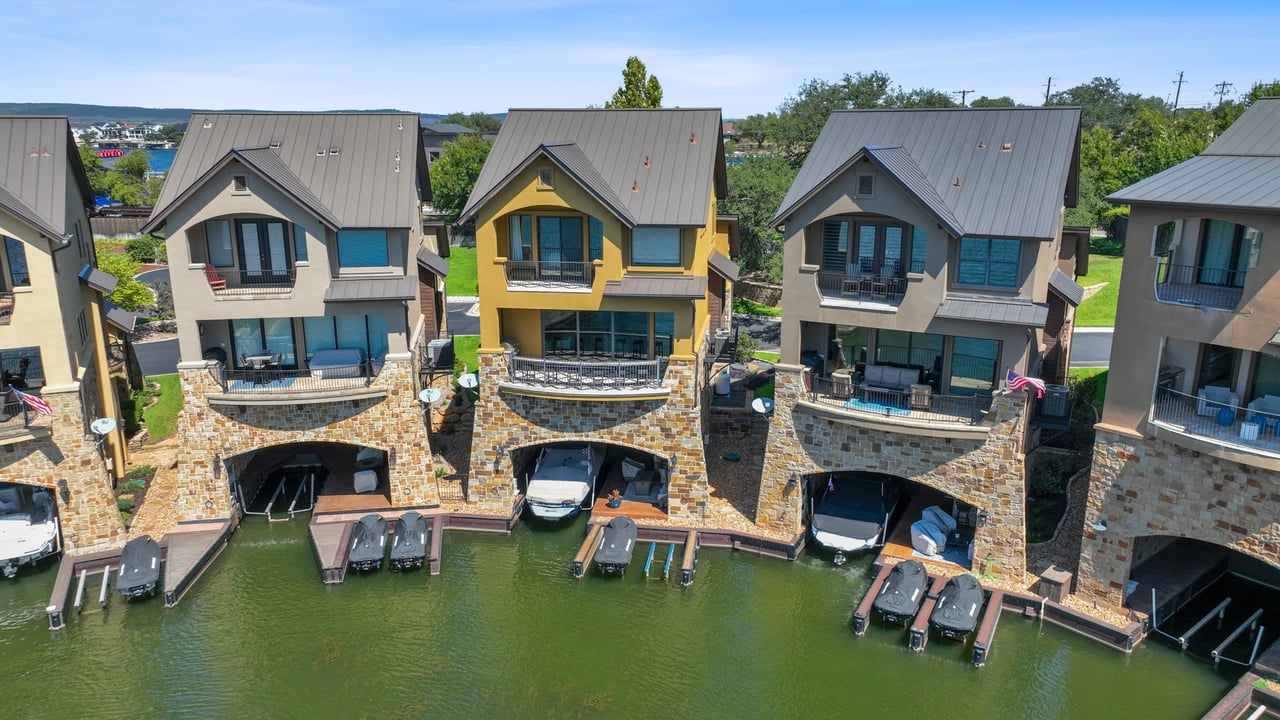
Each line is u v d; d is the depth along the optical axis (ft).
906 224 108.06
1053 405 111.96
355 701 90.94
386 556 116.06
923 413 106.01
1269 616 100.22
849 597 107.45
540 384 117.60
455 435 142.41
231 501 121.60
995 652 96.89
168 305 200.75
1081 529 112.57
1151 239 88.22
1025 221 96.53
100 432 111.24
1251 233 93.97
